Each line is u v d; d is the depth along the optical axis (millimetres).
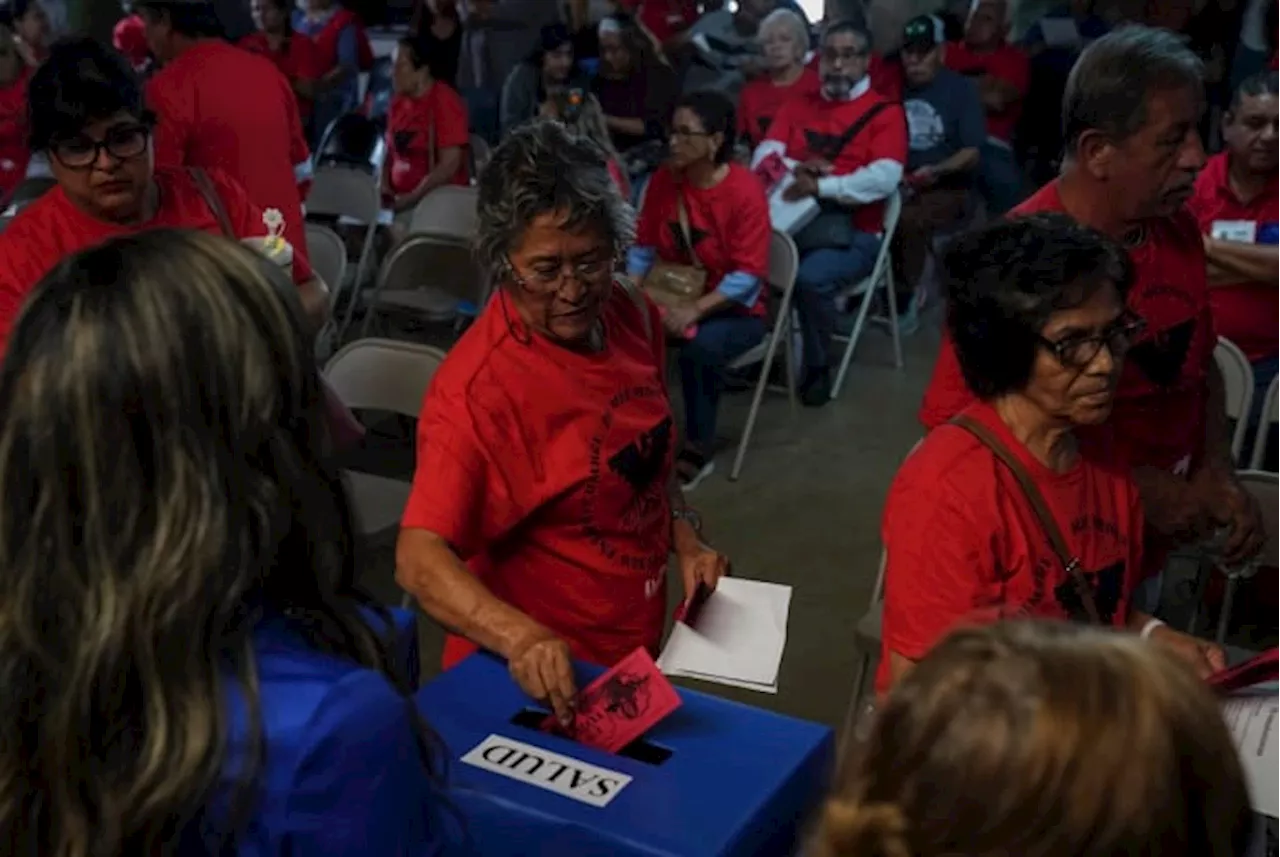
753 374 5129
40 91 2107
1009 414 1523
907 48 5395
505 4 7238
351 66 7238
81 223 2223
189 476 804
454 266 4219
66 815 780
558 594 1736
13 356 834
